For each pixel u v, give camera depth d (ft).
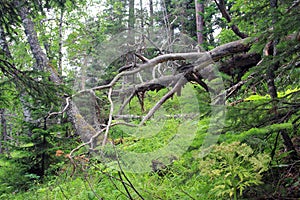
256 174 7.09
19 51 41.83
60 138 21.18
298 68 8.85
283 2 7.43
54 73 28.78
